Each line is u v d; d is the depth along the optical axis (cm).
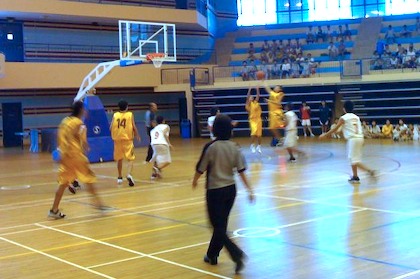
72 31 2791
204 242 704
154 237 739
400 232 719
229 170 588
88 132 1750
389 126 2358
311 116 2681
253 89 2709
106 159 1766
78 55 2808
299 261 603
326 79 2622
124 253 662
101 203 980
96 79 1902
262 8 3406
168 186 1198
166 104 3088
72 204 1016
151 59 1994
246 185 606
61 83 2575
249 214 859
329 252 634
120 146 1223
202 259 625
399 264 578
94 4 2667
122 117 1220
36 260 645
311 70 2691
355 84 2628
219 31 3419
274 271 571
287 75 2703
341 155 1697
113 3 2833
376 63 2608
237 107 2741
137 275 572
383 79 2553
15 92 2684
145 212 916
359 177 1224
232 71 2802
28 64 2502
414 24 3092
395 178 1194
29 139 2730
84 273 586
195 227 792
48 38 2733
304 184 1148
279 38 3206
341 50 2909
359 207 891
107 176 1394
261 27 3347
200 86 2783
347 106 1151
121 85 2723
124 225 822
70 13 2608
